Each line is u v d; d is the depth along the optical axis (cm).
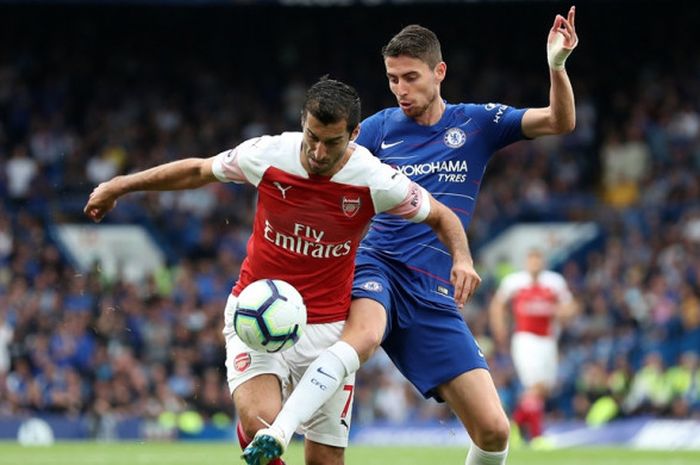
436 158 2716
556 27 2566
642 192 9900
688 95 10625
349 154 2294
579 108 10438
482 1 9819
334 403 2448
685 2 10956
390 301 2634
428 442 6488
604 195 10081
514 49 11000
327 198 2302
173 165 2414
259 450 2184
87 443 5922
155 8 10981
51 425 6319
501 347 7231
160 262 8744
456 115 2733
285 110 10800
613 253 8419
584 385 7094
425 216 2358
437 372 2631
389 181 2312
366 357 2402
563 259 9000
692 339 7431
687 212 8919
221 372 7069
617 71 10938
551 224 9156
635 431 6097
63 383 6700
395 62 2652
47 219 8838
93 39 10950
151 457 4616
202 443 6034
